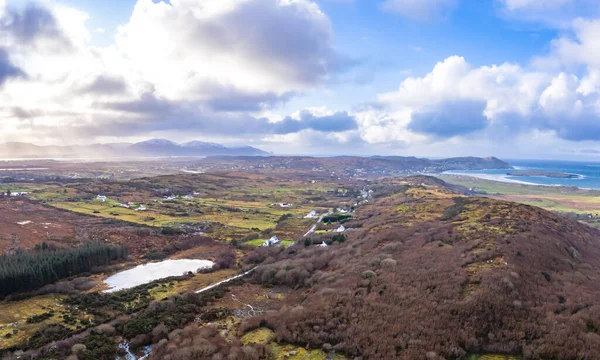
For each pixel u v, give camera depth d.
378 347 44.72
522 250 68.06
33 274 82.62
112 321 62.75
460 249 72.94
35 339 57.12
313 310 56.88
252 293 77.94
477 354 42.50
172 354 47.66
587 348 39.66
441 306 50.50
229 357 45.00
